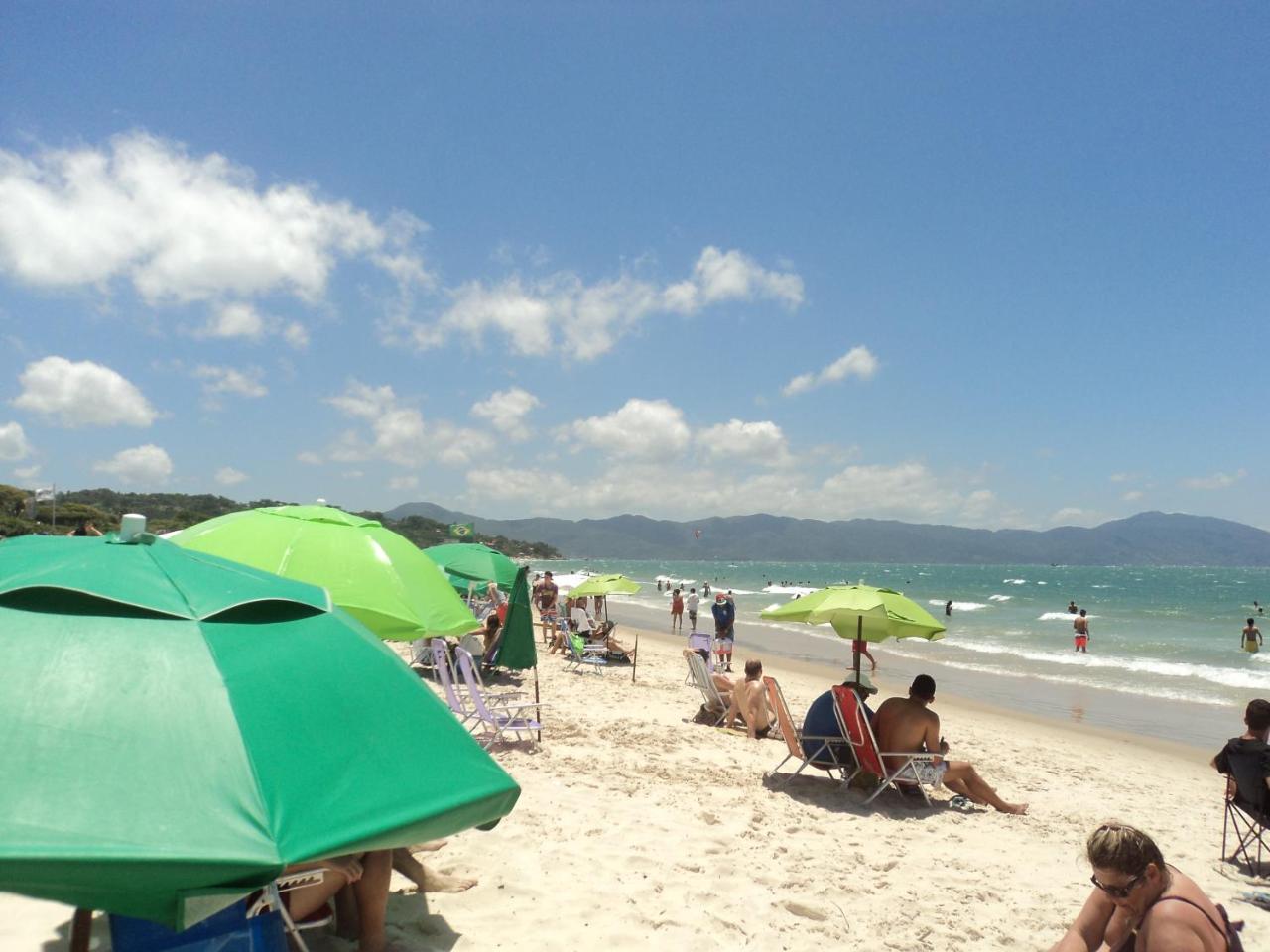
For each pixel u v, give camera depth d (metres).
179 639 2.70
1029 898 5.10
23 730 2.23
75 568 2.89
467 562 14.23
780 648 25.41
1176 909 2.71
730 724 9.98
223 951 2.75
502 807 2.88
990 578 123.88
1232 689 18.11
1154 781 9.64
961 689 17.56
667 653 20.86
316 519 6.18
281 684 2.72
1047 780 9.06
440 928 3.97
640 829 5.71
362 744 2.69
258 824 2.25
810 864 5.37
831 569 195.25
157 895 2.12
